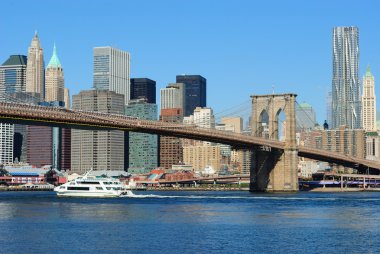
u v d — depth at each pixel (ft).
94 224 361.10
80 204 520.42
